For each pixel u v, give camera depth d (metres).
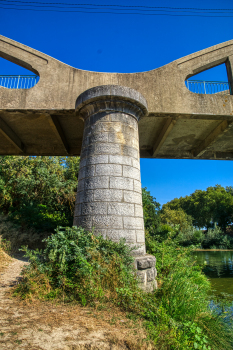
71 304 4.23
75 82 9.75
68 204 17.08
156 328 3.78
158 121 11.33
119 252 5.34
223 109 10.02
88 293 4.42
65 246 5.00
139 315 4.16
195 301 5.19
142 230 6.46
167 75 10.17
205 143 12.91
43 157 18.06
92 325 3.56
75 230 5.55
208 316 4.98
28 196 16.17
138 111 7.37
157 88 9.95
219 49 10.75
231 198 48.69
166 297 4.86
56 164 18.58
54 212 16.77
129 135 6.99
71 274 4.87
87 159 6.75
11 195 16.03
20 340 2.98
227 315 5.57
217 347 4.28
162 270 7.14
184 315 4.59
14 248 10.00
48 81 9.70
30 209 14.26
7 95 9.41
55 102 9.43
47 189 16.75
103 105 7.01
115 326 3.64
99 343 3.07
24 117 10.53
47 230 14.02
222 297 8.77
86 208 6.19
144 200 20.25
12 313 3.79
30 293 4.43
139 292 4.70
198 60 10.51
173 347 3.46
